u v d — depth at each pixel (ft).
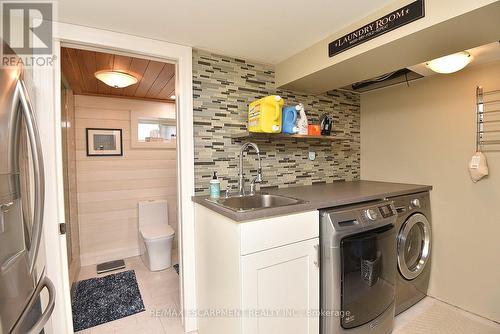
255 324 4.05
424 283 6.98
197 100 6.00
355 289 4.86
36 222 3.30
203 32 5.17
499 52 5.46
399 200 6.22
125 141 9.79
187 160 5.81
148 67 6.89
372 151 8.77
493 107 6.00
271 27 5.05
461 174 6.55
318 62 5.76
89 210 9.25
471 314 6.34
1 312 2.70
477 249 6.29
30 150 3.50
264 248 4.13
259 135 6.10
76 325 5.91
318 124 7.56
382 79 7.42
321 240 4.77
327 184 7.99
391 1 4.27
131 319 6.17
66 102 7.67
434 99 7.06
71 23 4.66
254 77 6.81
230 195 5.95
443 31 4.07
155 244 8.62
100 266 9.07
